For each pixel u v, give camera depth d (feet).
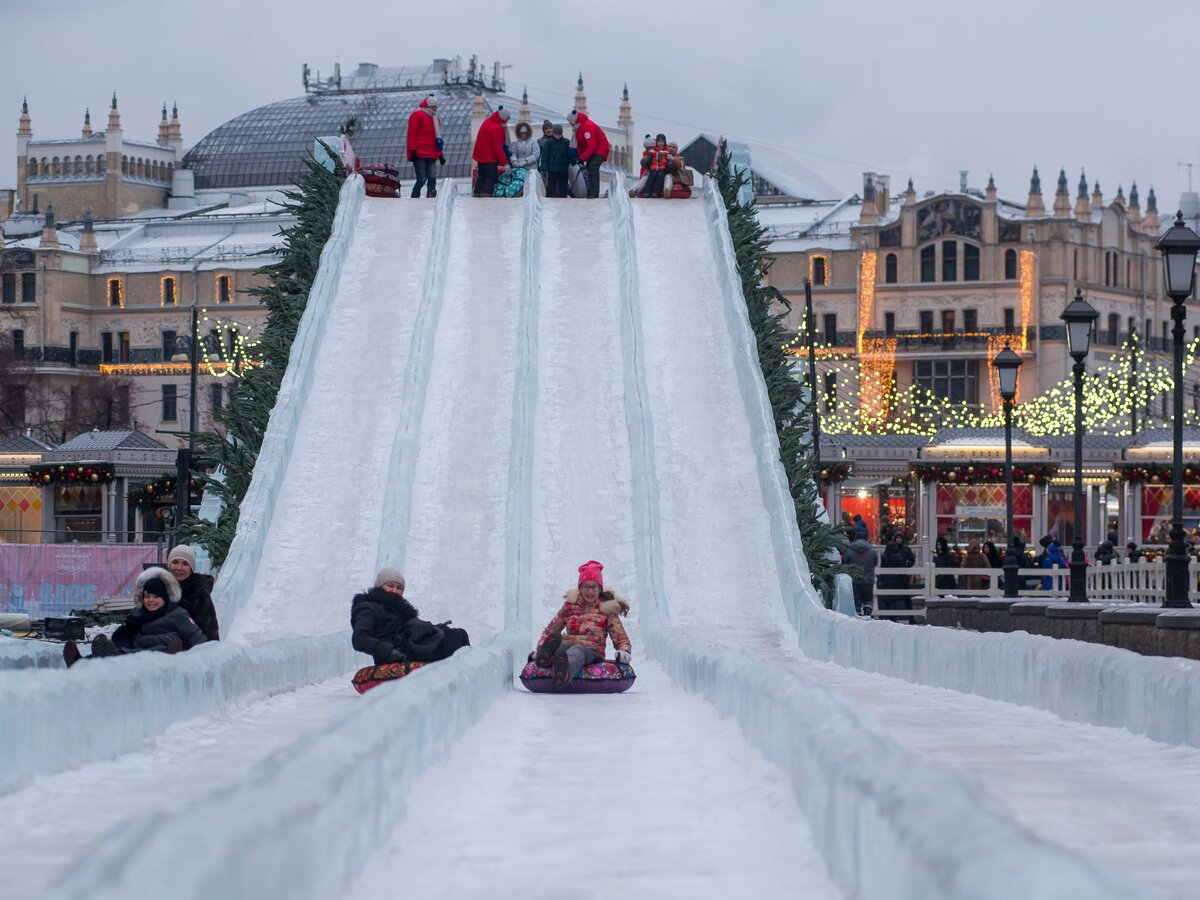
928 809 19.93
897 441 189.57
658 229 132.98
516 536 93.50
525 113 475.31
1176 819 32.96
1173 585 80.48
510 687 65.92
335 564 94.38
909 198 383.04
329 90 519.60
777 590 93.09
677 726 51.96
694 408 109.81
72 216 498.69
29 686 38.60
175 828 18.30
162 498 175.22
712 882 26.81
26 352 429.38
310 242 126.62
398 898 25.70
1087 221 380.37
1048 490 191.52
